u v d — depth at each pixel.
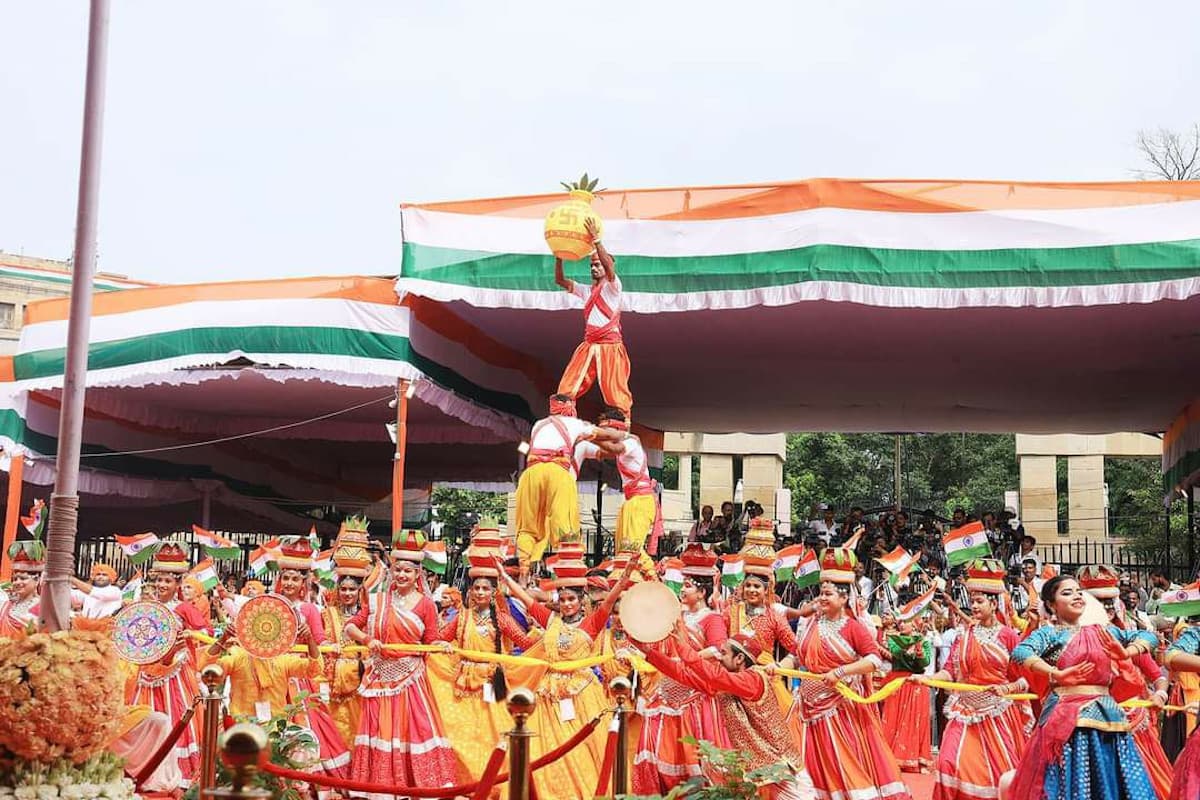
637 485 14.00
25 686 7.09
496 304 17.38
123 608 9.41
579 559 10.30
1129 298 15.90
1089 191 16.27
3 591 12.72
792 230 16.62
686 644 8.95
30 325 20.17
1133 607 16.23
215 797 4.78
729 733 8.75
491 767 7.26
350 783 7.74
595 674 10.36
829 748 9.13
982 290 16.19
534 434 13.49
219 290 18.88
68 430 9.91
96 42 10.59
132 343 19.19
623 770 7.45
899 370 24.20
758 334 21.31
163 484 26.62
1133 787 7.14
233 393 23.95
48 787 7.05
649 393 27.38
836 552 9.39
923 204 16.45
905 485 46.16
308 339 18.31
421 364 18.62
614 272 14.73
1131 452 35.53
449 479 34.34
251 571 13.66
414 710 9.93
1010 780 8.03
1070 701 7.29
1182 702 13.15
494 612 9.97
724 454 36.53
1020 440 35.69
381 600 10.11
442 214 17.75
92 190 10.41
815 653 9.28
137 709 9.63
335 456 32.53
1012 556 24.48
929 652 8.77
